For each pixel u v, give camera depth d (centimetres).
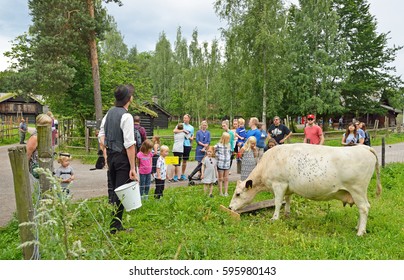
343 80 3478
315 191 621
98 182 1047
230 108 3931
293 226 639
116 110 553
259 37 2716
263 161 696
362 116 4594
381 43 4028
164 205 695
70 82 1875
